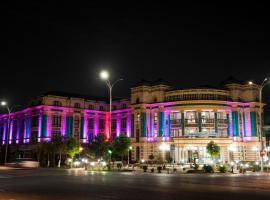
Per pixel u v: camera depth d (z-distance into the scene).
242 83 98.19
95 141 63.44
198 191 22.00
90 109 110.12
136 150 97.25
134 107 100.31
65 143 80.12
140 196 19.17
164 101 95.81
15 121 118.25
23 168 67.94
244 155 92.44
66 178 34.69
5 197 18.95
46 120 100.25
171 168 60.34
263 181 31.52
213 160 84.44
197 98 91.69
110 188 23.67
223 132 91.81
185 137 86.31
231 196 19.39
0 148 121.12
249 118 94.81
